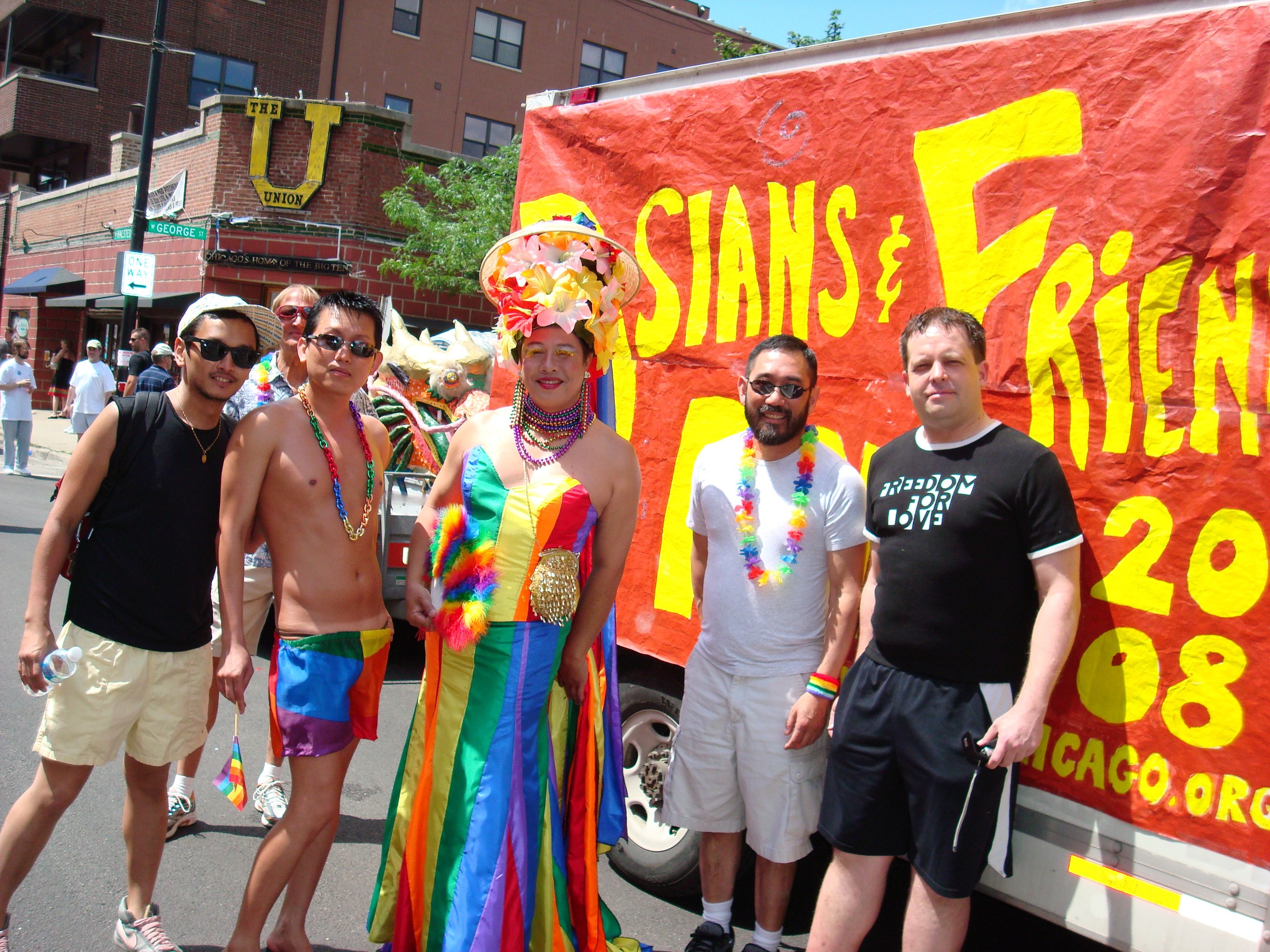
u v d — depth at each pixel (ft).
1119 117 8.68
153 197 57.98
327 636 9.53
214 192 52.47
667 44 97.30
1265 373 7.81
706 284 11.91
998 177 9.39
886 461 9.30
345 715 9.59
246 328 9.56
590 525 9.61
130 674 9.25
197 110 84.33
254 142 51.65
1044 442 8.97
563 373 9.43
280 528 9.59
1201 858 7.88
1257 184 7.93
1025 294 9.15
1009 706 8.50
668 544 12.07
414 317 52.44
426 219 48.32
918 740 8.61
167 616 9.44
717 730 10.31
